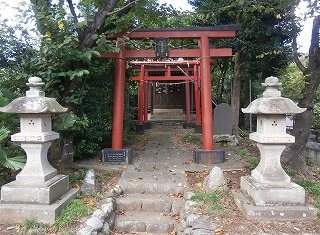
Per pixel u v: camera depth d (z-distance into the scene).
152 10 6.74
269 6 6.73
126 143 9.02
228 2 9.18
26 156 4.36
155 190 5.04
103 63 6.98
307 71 5.95
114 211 4.45
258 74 10.96
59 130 5.35
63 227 3.45
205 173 5.70
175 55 6.81
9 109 3.76
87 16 5.61
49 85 5.40
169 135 10.68
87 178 4.64
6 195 3.75
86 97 6.35
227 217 3.71
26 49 5.36
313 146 8.78
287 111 3.77
